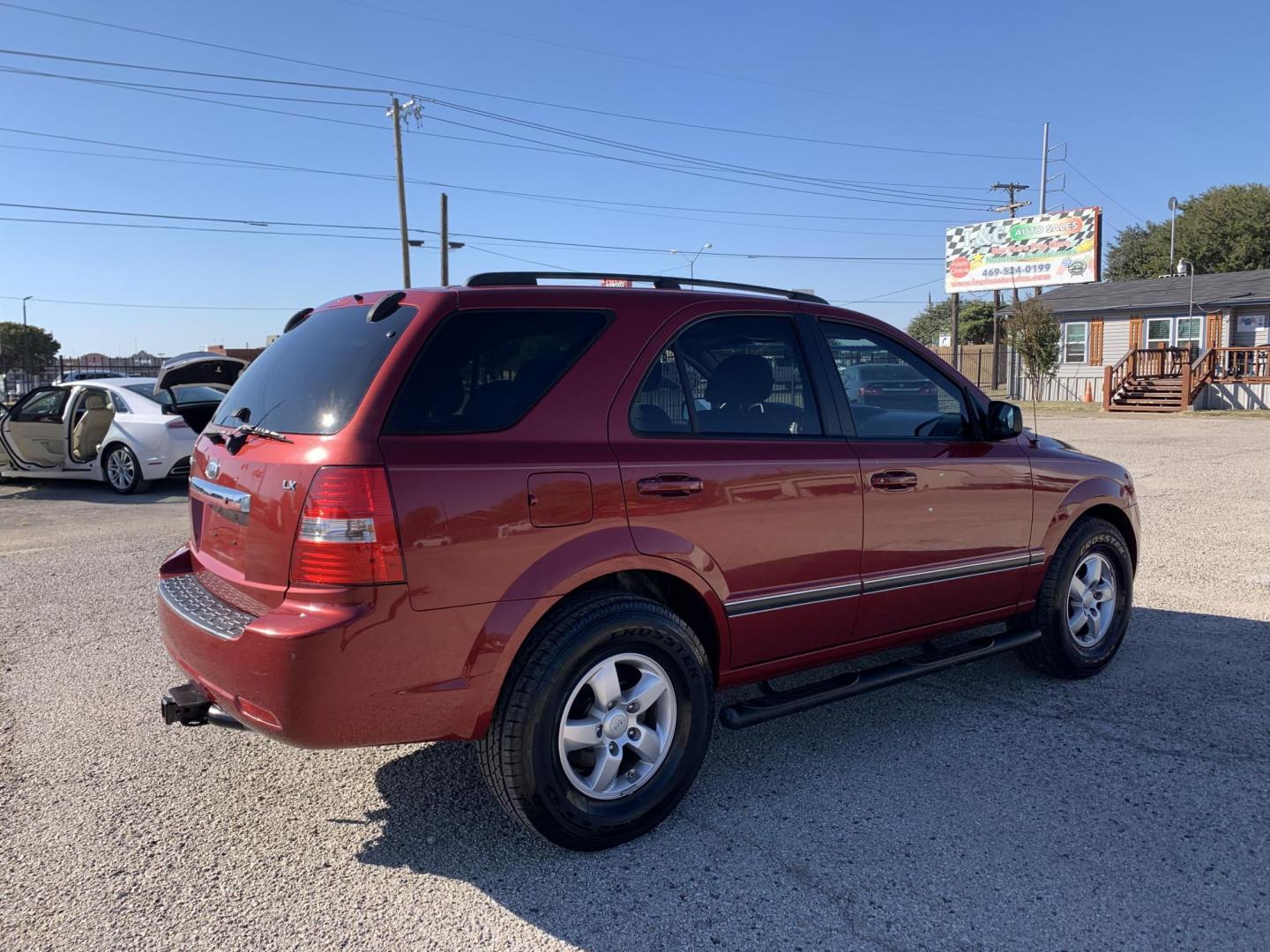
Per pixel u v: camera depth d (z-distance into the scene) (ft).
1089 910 8.91
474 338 9.75
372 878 9.60
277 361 11.17
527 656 9.47
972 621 13.79
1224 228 151.02
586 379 10.17
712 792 11.44
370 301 10.75
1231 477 39.24
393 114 98.17
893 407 12.98
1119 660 16.11
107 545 26.86
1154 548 24.86
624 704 10.11
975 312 217.97
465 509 9.05
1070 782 11.55
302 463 8.95
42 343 233.96
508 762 9.38
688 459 10.53
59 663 16.29
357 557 8.61
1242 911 8.86
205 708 10.33
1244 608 19.12
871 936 8.56
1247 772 11.76
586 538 9.74
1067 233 111.75
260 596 9.32
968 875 9.51
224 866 9.85
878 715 13.83
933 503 12.80
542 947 8.45
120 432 37.35
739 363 11.48
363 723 8.80
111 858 10.01
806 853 9.98
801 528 11.40
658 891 9.31
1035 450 14.55
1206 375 86.99
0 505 35.65
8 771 12.10
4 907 9.09
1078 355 106.93
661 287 11.54
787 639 11.62
